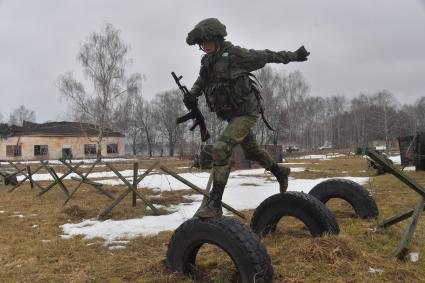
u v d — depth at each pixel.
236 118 4.12
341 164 26.50
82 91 50.91
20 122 108.56
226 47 4.09
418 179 14.15
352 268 4.29
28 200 11.06
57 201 10.66
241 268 3.64
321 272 4.26
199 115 4.56
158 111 77.75
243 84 4.07
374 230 5.78
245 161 23.30
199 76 4.42
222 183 3.99
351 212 7.46
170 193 12.06
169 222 7.50
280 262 4.60
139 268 4.63
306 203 5.02
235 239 3.67
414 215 4.90
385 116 80.12
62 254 5.53
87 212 8.66
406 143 18.42
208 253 5.10
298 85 69.75
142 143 82.44
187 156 45.97
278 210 5.29
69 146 61.91
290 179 15.29
